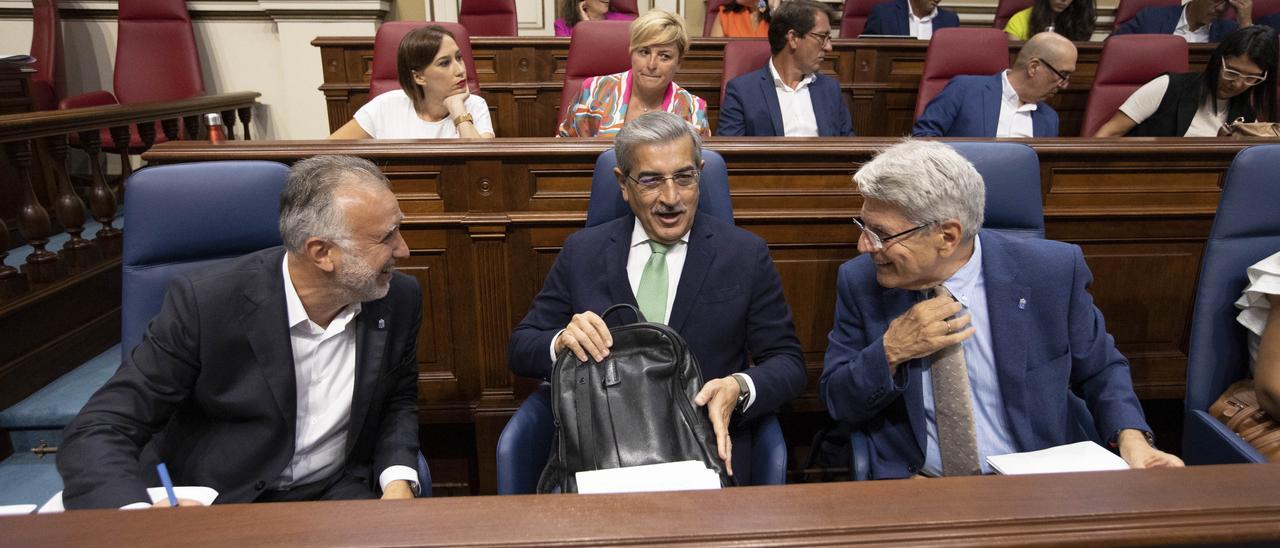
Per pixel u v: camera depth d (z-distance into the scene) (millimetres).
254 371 1358
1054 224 2092
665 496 760
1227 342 1514
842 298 1570
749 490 769
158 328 1322
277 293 1357
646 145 1484
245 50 4867
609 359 1387
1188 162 2072
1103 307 2170
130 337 1458
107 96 4105
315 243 1267
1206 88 2842
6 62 3283
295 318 1371
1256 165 1468
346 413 1459
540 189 2025
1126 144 2025
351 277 1303
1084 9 4340
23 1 4434
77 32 4664
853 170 2045
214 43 4836
